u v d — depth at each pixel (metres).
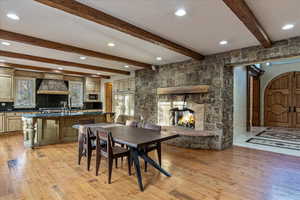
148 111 5.74
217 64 4.08
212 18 2.36
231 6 1.89
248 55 3.62
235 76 5.09
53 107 6.91
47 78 6.61
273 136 5.57
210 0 1.93
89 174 2.75
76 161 3.32
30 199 2.04
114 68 5.98
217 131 4.08
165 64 5.22
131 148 2.59
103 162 3.32
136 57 4.45
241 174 2.76
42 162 3.25
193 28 2.69
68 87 7.26
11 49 3.71
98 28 2.65
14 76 5.95
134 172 2.84
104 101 7.90
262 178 2.61
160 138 2.40
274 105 7.66
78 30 2.73
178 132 4.12
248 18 2.15
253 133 6.05
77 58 4.55
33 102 6.39
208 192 2.22
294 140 5.04
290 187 2.34
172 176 2.69
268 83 7.79
